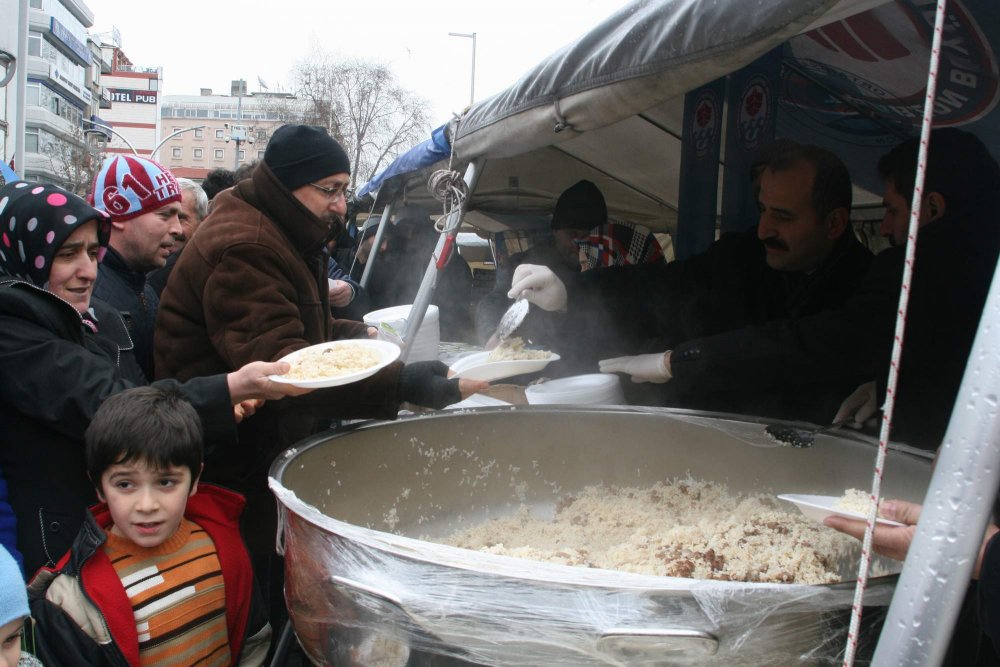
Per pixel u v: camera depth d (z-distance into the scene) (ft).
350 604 3.18
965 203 4.95
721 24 3.41
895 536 2.82
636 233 9.80
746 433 5.20
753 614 2.73
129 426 4.00
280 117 96.89
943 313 4.91
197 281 5.22
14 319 4.38
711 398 7.00
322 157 5.45
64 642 3.94
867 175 8.78
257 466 5.65
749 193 7.77
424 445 5.19
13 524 4.47
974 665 3.59
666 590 2.72
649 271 7.77
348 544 3.15
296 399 5.09
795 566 3.67
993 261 4.91
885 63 6.39
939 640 2.04
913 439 5.21
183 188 8.65
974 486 1.98
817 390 6.22
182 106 207.00
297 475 4.28
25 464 4.49
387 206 12.01
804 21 3.10
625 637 2.74
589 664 2.83
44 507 4.50
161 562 4.30
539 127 5.08
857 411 5.38
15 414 4.47
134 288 6.75
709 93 8.07
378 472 4.98
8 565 3.38
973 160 4.98
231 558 4.58
